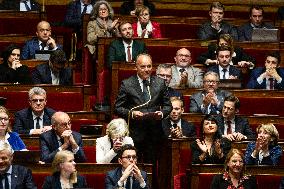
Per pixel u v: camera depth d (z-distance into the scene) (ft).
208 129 49.08
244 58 63.57
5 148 44.29
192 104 56.34
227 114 52.85
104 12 65.46
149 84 51.49
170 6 76.79
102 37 62.23
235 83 58.49
